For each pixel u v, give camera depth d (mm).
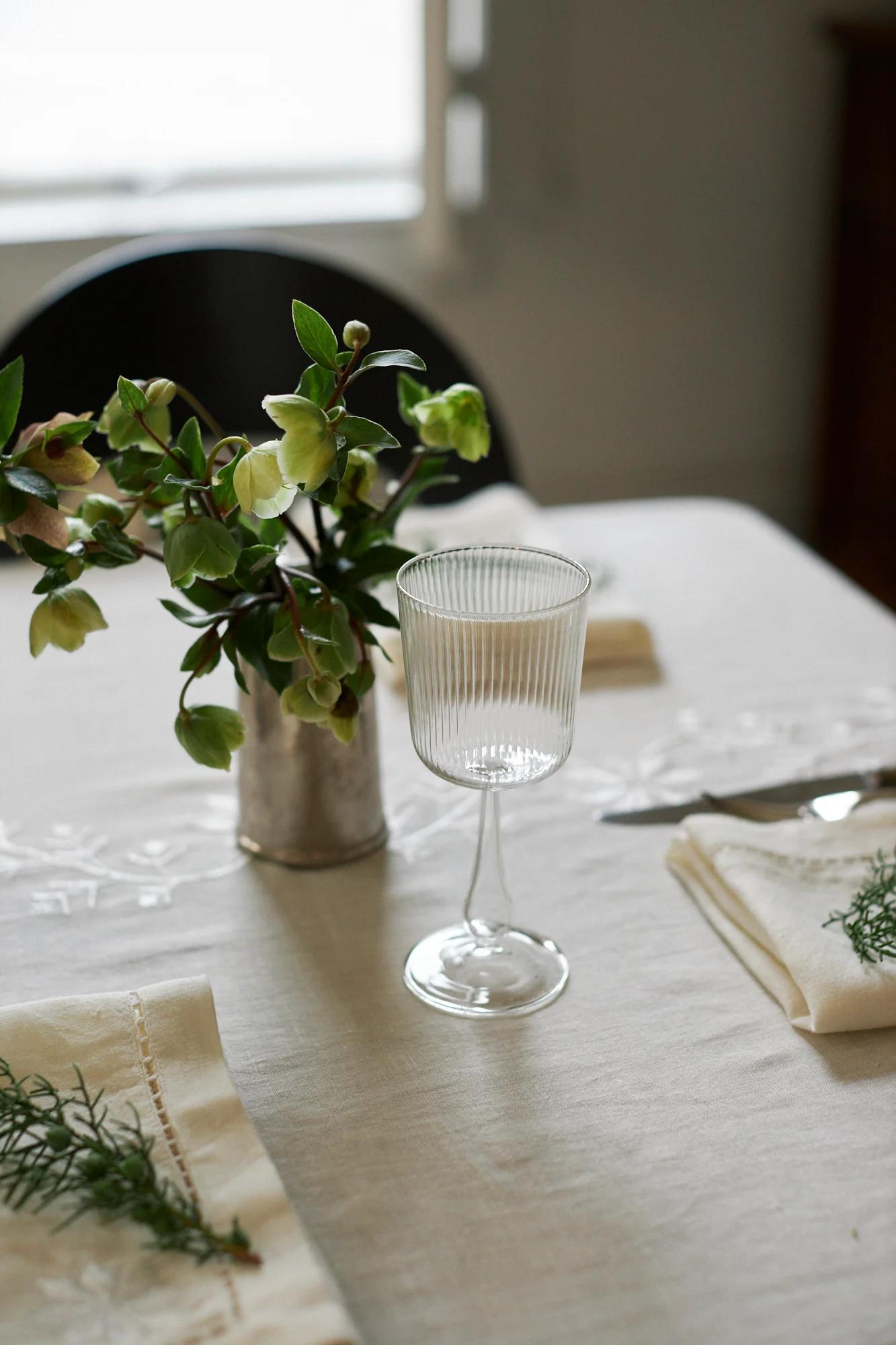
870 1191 739
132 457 850
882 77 2070
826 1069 796
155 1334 665
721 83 2207
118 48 2031
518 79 2123
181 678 1104
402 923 887
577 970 855
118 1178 707
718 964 858
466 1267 712
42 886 915
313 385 795
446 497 1553
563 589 846
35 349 1403
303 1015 830
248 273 1449
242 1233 695
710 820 914
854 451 2371
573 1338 687
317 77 2111
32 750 1028
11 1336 667
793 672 1111
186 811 977
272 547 811
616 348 2348
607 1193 739
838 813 951
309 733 902
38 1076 733
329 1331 659
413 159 2189
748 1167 750
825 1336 687
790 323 2402
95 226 2055
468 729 795
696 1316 694
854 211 2217
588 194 2229
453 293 2236
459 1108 778
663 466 2463
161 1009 782
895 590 2281
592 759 1020
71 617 804
